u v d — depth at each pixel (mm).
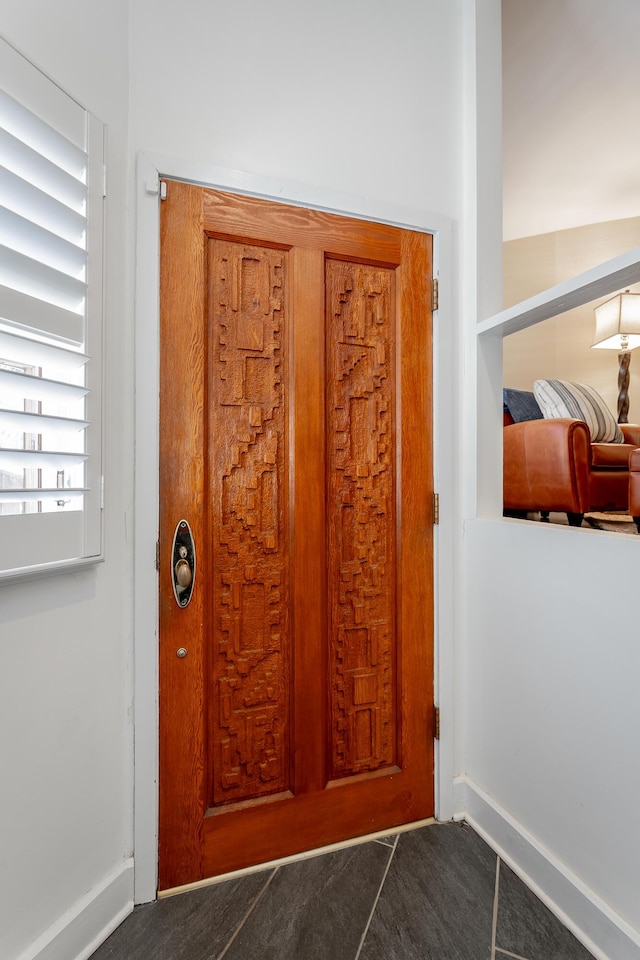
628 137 3086
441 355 1469
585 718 1082
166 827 1181
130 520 1163
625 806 982
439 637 1462
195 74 1213
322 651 1336
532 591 1243
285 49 1303
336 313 1372
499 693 1354
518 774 1276
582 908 1054
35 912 939
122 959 1013
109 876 1100
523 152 3248
